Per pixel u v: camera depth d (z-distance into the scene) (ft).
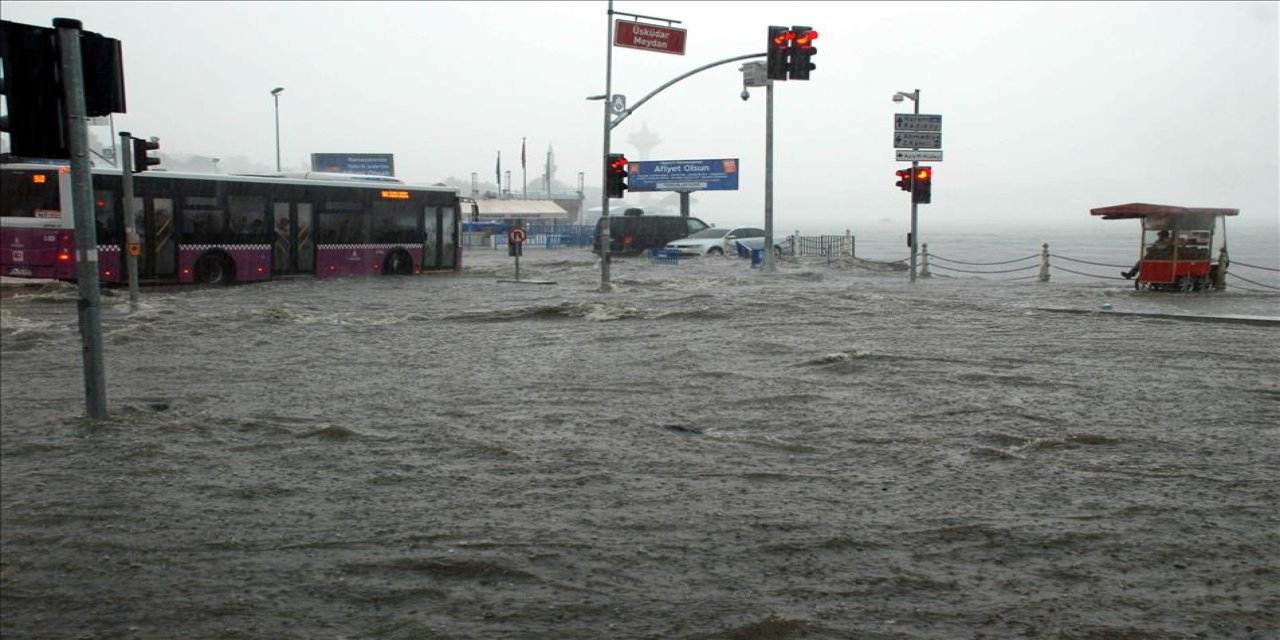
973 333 58.65
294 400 37.40
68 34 29.30
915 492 24.00
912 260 107.04
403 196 115.75
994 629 15.72
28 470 26.61
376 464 27.17
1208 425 32.01
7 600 17.38
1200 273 90.99
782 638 15.46
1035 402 36.35
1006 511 22.30
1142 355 48.91
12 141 28.96
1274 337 56.29
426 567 18.84
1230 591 17.30
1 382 41.65
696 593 17.39
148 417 33.71
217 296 84.53
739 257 163.02
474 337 57.82
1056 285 101.40
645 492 24.14
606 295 88.02
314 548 20.04
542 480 25.36
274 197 101.86
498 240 237.45
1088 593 17.28
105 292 86.69
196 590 17.78
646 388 39.99
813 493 23.98
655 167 209.36
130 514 22.52
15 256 84.48
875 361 46.85
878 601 16.94
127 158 70.03
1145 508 22.47
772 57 79.46
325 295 86.99
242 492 24.32
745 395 38.22
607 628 15.88
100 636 15.80
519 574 18.39
